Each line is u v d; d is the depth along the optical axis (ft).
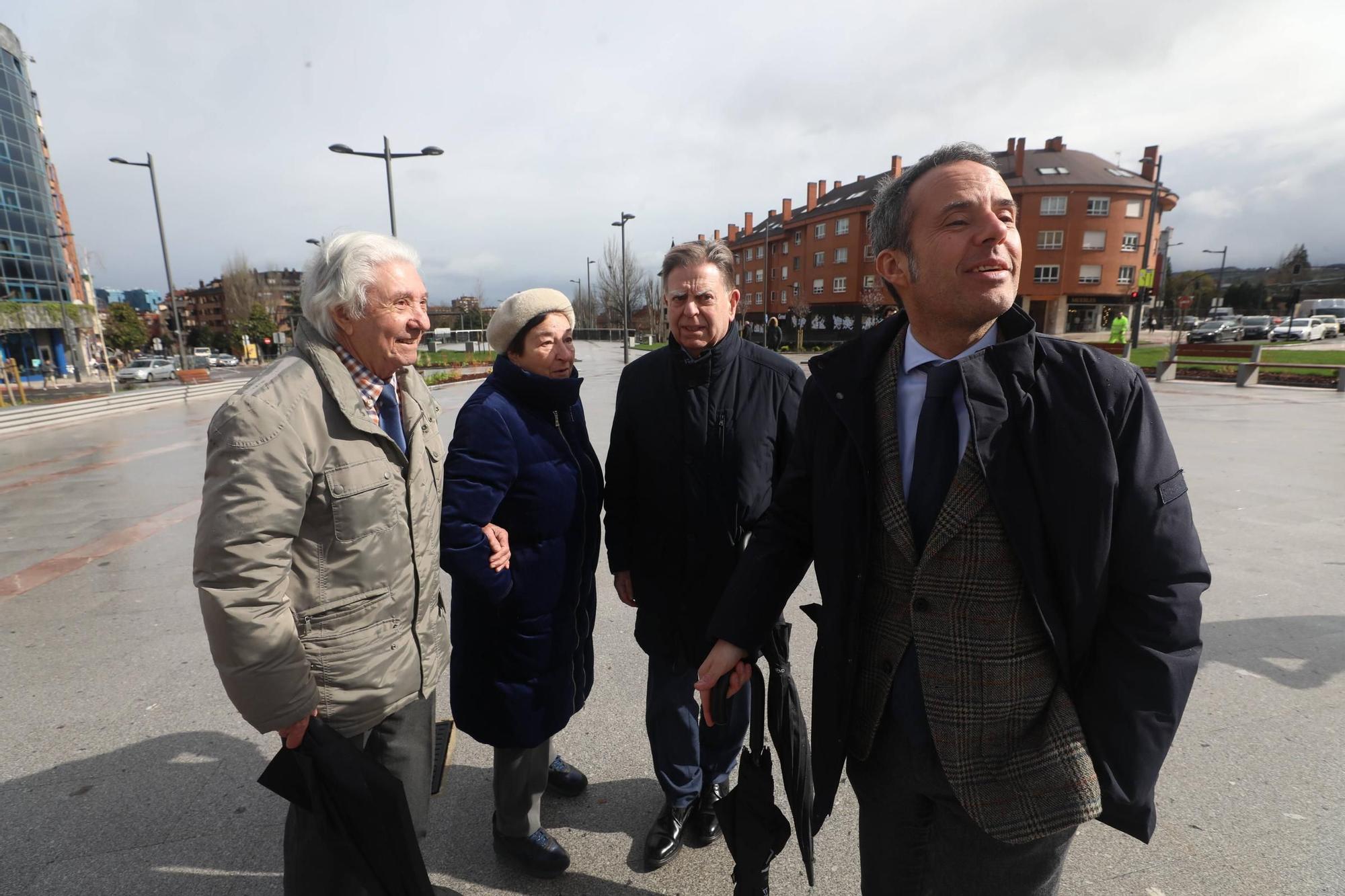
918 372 4.25
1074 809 3.67
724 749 7.28
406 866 4.54
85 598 13.88
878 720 4.37
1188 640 3.59
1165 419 33.60
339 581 4.69
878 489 4.28
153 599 13.78
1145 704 3.57
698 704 6.98
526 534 6.24
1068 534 3.63
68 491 24.36
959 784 3.92
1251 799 7.41
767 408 6.74
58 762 8.43
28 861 6.79
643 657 11.18
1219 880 6.35
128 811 7.52
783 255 182.29
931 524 4.03
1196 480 21.18
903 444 4.24
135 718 9.41
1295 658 10.34
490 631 6.27
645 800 7.79
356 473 4.67
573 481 6.50
